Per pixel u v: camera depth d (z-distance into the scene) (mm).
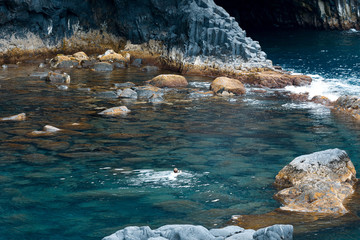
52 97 13391
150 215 6035
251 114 11727
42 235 5484
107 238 4988
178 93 14516
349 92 14406
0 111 11609
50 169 7727
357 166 7918
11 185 7023
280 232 5066
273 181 7301
